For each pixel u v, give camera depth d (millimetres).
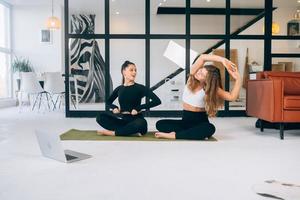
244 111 6520
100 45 6578
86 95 6496
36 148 3113
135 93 3918
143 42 6609
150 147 3160
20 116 6387
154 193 1833
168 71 6660
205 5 6594
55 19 8594
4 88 9836
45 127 4746
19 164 2496
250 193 1836
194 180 2076
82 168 2371
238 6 6602
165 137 3658
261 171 2299
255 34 6625
